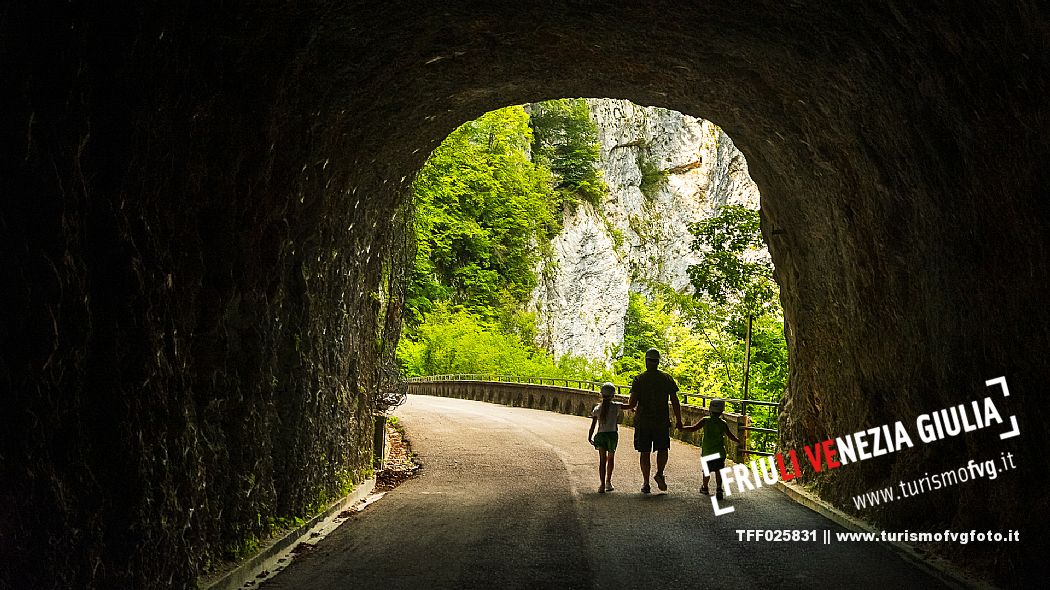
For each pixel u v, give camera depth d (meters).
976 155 7.13
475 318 62.81
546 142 87.56
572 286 81.88
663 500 12.23
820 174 11.23
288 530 9.12
